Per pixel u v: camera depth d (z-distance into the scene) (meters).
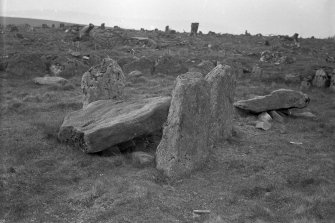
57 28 66.12
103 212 10.99
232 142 17.53
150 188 12.45
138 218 10.74
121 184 12.60
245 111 22.33
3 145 15.24
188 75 15.03
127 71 37.12
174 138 13.91
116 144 15.19
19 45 44.22
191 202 12.00
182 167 13.82
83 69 35.44
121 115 15.91
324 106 27.30
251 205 11.88
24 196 11.75
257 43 63.03
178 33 72.75
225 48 55.66
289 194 12.53
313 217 11.04
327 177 14.20
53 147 15.44
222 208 11.72
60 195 12.02
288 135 19.59
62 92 27.44
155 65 37.44
